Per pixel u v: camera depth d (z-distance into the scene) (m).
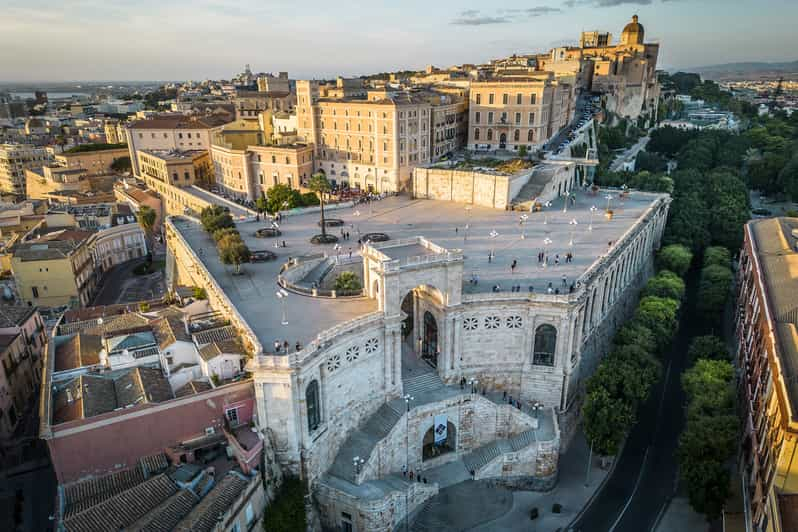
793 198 174.62
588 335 86.25
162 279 138.88
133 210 165.38
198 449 57.38
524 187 134.88
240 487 52.56
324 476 65.06
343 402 67.12
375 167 159.25
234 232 103.56
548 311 75.38
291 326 68.50
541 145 168.88
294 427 59.31
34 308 91.75
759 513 53.00
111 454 55.00
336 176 171.62
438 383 78.25
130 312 83.12
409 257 70.19
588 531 65.31
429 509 68.12
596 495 71.12
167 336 67.38
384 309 69.00
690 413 69.62
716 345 84.12
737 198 153.25
